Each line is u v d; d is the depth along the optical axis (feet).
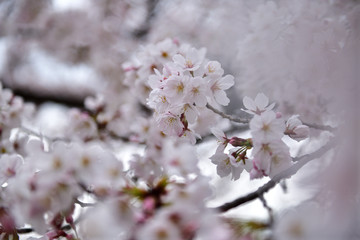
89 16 6.70
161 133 3.21
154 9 6.65
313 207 2.62
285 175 2.84
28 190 2.59
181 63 2.94
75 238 2.79
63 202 2.60
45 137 4.11
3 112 3.93
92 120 4.32
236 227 2.55
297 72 3.56
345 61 3.31
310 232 2.51
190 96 2.87
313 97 3.54
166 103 2.91
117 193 2.58
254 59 3.79
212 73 2.95
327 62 3.43
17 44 6.91
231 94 4.18
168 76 2.92
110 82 5.73
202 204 2.52
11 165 2.79
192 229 2.44
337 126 3.17
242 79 4.06
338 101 3.22
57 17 6.61
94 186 2.64
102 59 6.04
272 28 3.61
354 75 3.22
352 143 2.92
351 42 3.37
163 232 2.42
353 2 3.69
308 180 3.06
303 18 3.56
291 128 2.96
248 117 3.15
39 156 2.60
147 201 2.54
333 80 3.37
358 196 2.83
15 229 2.82
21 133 3.90
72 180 2.60
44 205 2.59
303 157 2.95
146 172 2.96
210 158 2.98
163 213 2.46
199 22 5.67
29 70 7.00
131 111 4.57
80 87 6.93
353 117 3.01
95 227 2.53
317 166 3.19
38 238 2.83
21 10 6.71
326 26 3.48
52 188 2.59
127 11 6.69
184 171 2.61
